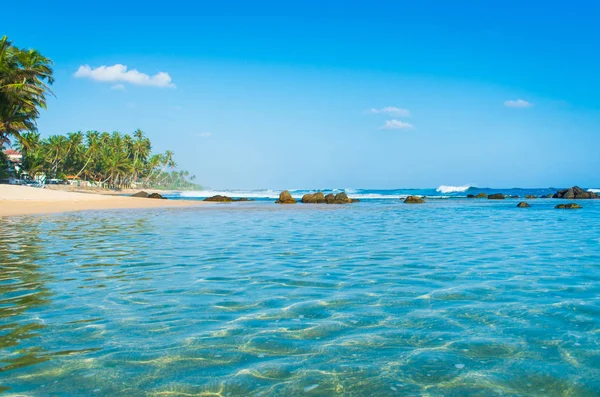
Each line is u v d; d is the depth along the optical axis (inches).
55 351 160.7
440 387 131.6
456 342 169.8
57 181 4188.0
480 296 243.0
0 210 1135.6
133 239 530.9
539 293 249.1
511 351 160.2
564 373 141.1
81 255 397.7
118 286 269.3
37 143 3799.2
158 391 130.0
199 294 249.3
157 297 242.2
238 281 285.4
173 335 178.9
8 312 210.8
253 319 201.2
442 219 896.9
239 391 129.9
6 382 135.6
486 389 130.3
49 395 127.2
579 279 287.9
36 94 1745.8
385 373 141.8
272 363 150.5
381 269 327.9
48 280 286.8
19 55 1720.0
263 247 457.7
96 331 183.3
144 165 5895.7
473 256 392.2
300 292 254.4
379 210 1289.4
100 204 1497.3
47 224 748.0
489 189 4510.3
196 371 143.9
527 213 1095.0
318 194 1980.8
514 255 397.4
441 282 280.8
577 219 871.7
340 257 387.5
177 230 651.5
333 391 129.5
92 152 4562.0
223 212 1166.3
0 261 362.9
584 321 195.2
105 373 142.1
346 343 169.3
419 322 195.5
